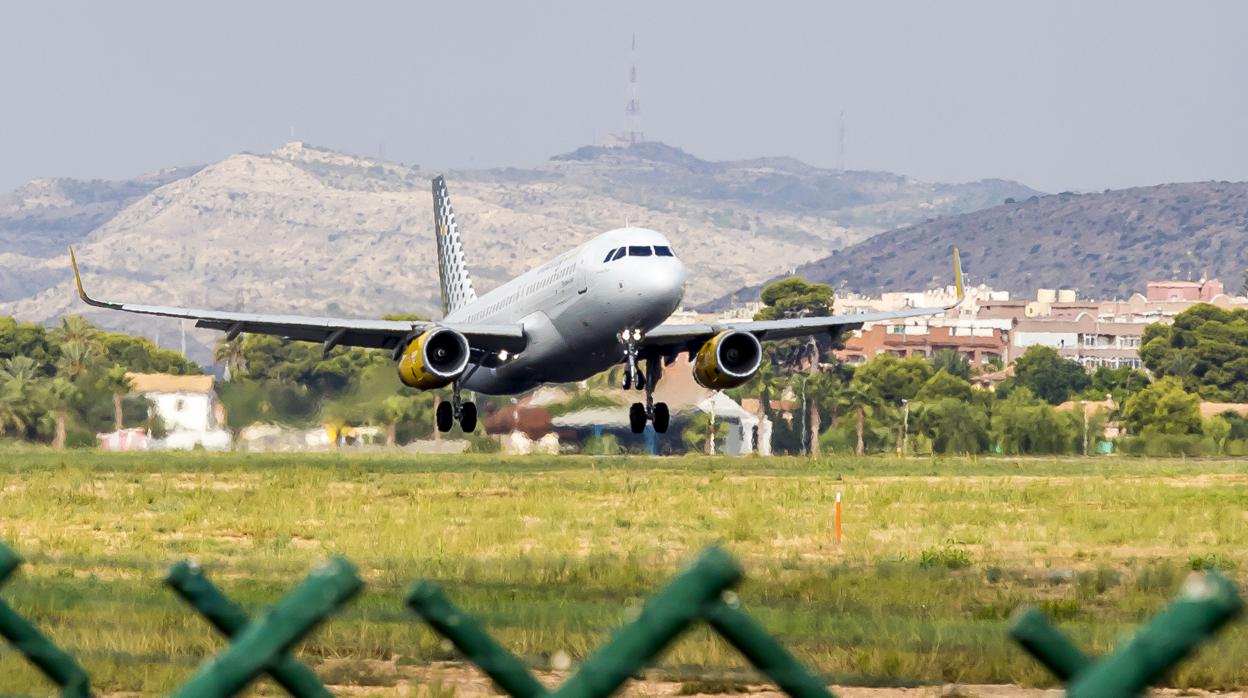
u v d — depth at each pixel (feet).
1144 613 251.80
